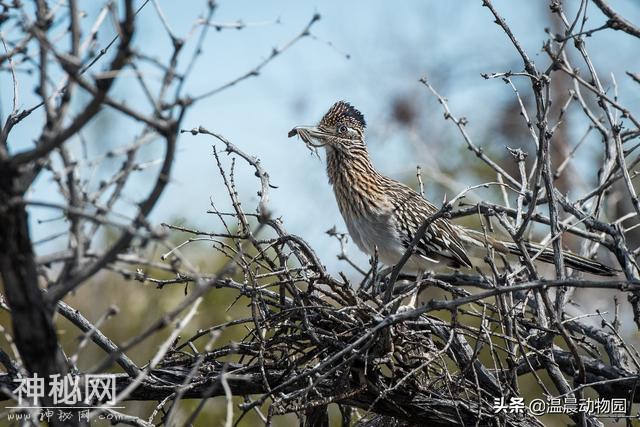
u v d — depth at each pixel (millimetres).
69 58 5648
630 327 16078
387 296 10258
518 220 11086
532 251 12734
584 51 10562
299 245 10289
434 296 16828
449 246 14773
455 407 9570
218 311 14844
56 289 6234
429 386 9945
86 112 5770
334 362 9570
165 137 5961
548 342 10656
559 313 10414
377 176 15469
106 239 12281
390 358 9352
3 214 5973
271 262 10016
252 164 10367
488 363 15195
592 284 7855
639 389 10797
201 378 10039
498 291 8039
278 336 9844
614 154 12328
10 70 7766
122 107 5820
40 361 6395
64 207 5871
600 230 11523
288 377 9805
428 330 10461
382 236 14789
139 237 6066
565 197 12312
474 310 10773
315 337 9391
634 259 11016
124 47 5754
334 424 15070
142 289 15086
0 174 5926
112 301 15047
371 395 9883
